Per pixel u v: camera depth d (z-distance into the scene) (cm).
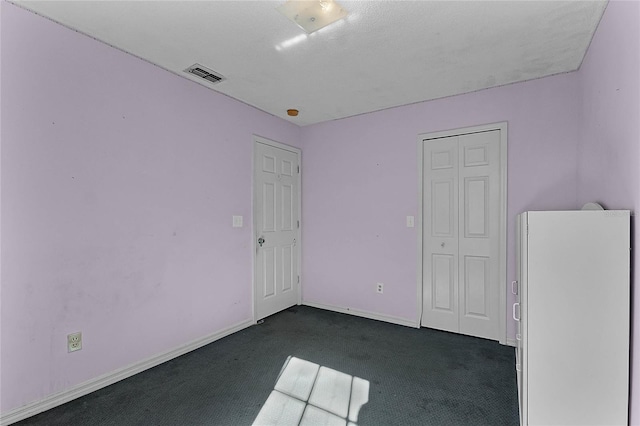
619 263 139
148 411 186
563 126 257
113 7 176
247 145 328
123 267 224
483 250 291
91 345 207
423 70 251
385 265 343
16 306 176
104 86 213
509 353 261
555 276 147
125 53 225
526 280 151
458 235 303
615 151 162
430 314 319
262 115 347
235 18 185
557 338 147
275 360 250
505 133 278
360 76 262
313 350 268
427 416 181
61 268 193
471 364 243
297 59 234
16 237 176
